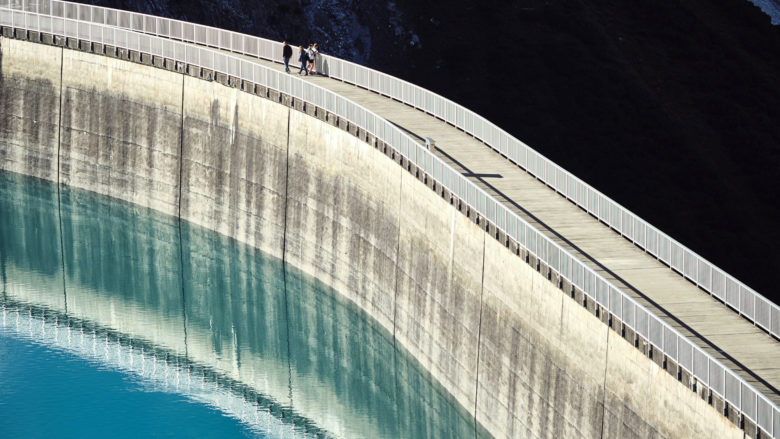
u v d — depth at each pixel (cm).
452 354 7300
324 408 7875
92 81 11456
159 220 10994
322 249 9331
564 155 13225
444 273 7394
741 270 11888
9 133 12156
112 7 13538
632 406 5369
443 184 7344
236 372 8431
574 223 6744
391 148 8169
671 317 5544
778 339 5306
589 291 5684
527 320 6316
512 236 6450
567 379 5931
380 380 8088
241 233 10294
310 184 9419
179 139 10788
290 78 9544
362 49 14412
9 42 12019
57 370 8331
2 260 10488
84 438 7312
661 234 6181
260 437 7431
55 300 9744
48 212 11381
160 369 8431
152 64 10906
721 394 4756
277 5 14300
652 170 13038
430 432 7431
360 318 8800
